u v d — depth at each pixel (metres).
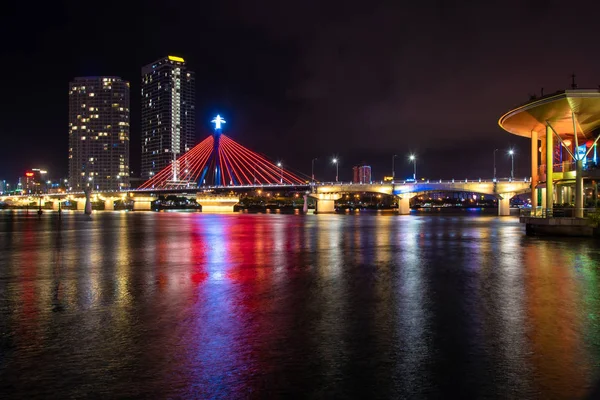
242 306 11.70
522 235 41.00
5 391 6.42
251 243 33.00
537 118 39.22
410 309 11.25
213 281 15.79
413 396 6.19
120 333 9.22
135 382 6.71
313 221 82.00
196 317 10.52
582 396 6.18
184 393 6.32
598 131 41.50
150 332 9.28
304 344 8.41
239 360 7.57
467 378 6.77
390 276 16.77
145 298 12.81
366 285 14.81
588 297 12.62
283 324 9.86
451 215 132.00
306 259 22.58
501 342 8.45
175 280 16.06
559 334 8.97
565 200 45.19
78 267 19.89
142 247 29.98
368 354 7.83
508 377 6.80
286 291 13.79
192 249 28.31
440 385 6.54
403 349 8.09
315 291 13.77
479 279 15.94
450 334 9.00
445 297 12.73
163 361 7.55
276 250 27.44
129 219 93.81
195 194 195.62
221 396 6.23
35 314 10.94
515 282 15.23
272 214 142.50
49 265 20.66
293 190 155.75
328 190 146.88
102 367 7.30
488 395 6.21
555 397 6.15
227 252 26.34
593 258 22.03
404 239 36.69
